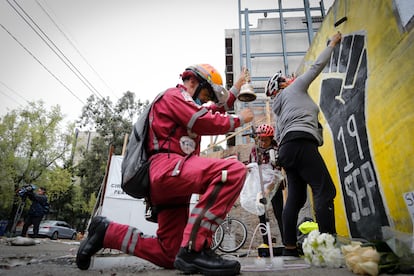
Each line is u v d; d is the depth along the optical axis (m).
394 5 1.91
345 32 2.69
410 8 1.75
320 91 3.30
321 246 1.56
